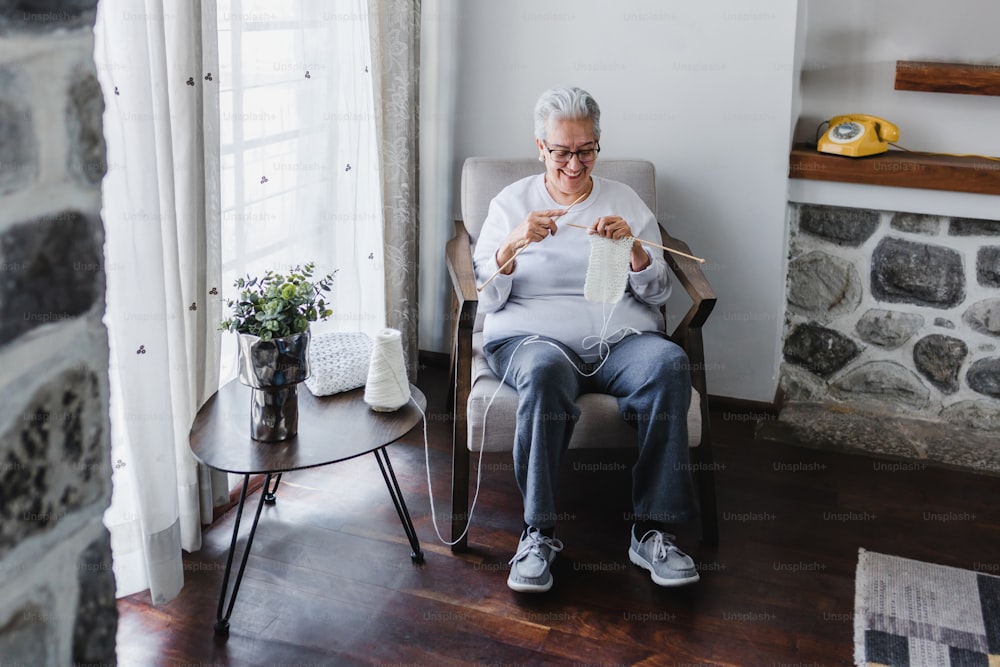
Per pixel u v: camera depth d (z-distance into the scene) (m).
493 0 2.72
